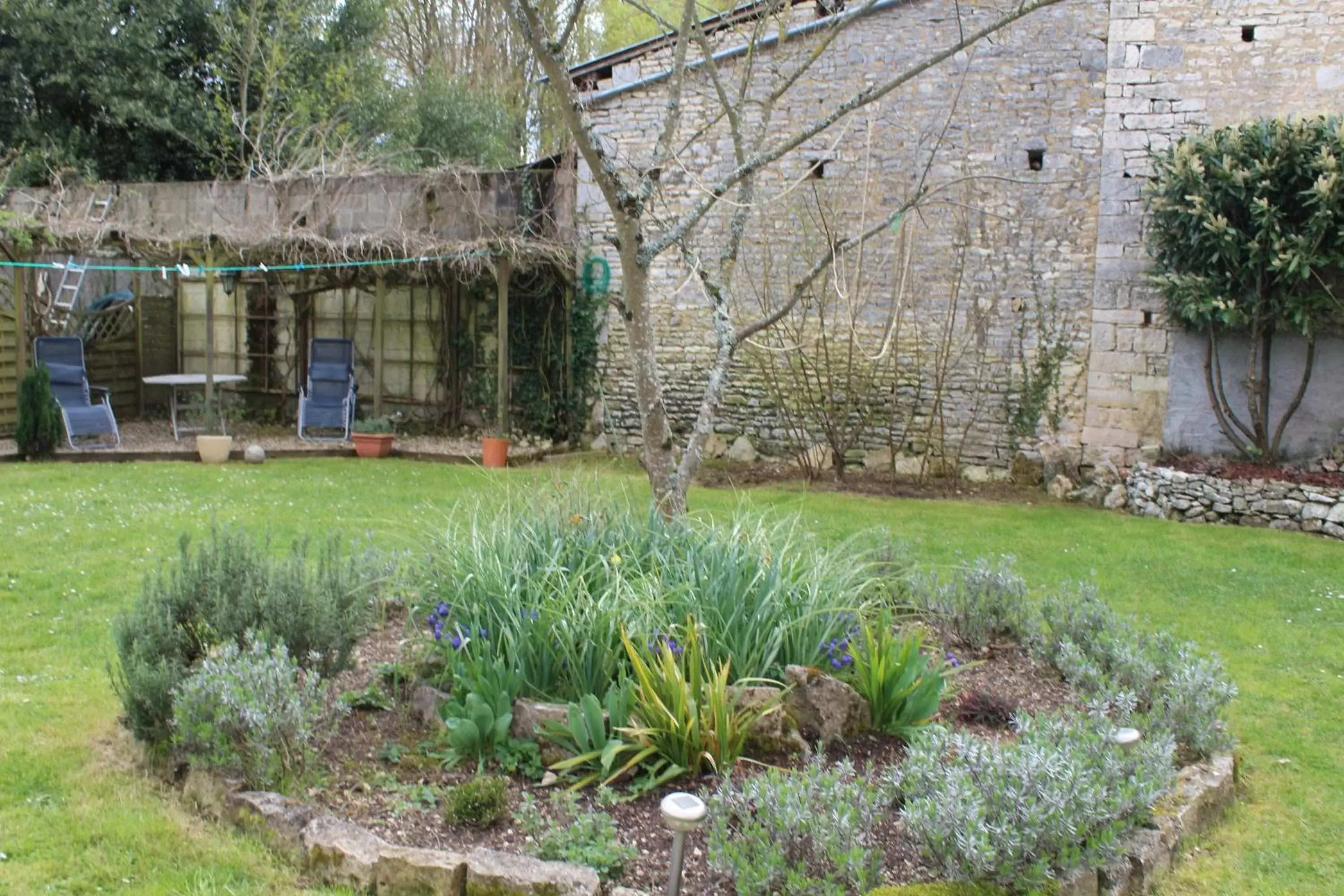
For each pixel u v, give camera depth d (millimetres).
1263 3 8805
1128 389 9391
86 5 13914
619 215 4215
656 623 3463
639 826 2826
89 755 3285
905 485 9734
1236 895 2801
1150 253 9125
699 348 10852
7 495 7539
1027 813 2500
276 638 3408
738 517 4332
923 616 4613
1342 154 7855
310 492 8234
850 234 9820
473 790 2857
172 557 5805
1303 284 8336
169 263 10727
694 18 4754
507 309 10914
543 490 4441
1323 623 5531
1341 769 3664
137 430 11680
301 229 10461
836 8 8273
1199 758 3510
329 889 2582
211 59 15180
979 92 9609
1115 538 7574
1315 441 8797
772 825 2490
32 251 10180
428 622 3709
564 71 3947
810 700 3295
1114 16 9195
